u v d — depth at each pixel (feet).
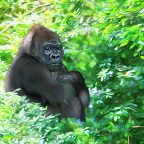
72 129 37.65
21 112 32.99
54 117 38.24
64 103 41.70
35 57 42.16
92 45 46.21
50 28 47.55
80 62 46.52
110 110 42.27
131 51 44.70
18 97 34.76
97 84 44.86
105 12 41.27
